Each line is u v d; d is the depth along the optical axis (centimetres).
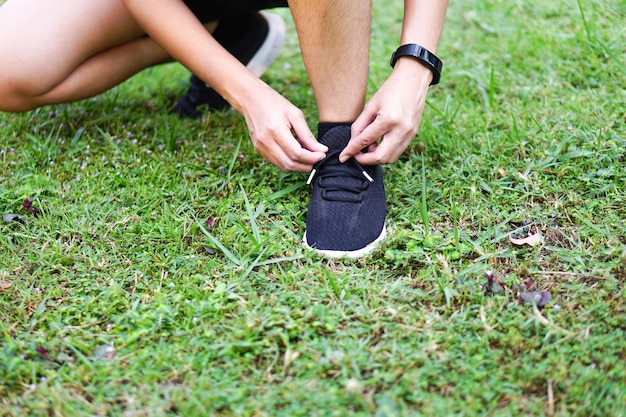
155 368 138
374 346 143
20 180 207
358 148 171
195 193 199
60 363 142
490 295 156
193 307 153
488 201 190
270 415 125
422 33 176
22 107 216
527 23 292
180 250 177
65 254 176
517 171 199
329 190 176
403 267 168
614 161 197
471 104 241
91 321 152
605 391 127
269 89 180
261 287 163
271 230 183
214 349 142
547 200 189
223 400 129
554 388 130
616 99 225
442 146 215
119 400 132
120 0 208
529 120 223
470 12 310
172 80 281
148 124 240
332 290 158
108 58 220
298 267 170
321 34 167
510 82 252
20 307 156
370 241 173
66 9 207
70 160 221
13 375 136
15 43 203
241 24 246
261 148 180
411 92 171
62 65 209
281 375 135
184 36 183
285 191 192
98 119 238
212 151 222
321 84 176
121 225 187
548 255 171
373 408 126
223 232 179
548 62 258
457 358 138
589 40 257
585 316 147
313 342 142
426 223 175
